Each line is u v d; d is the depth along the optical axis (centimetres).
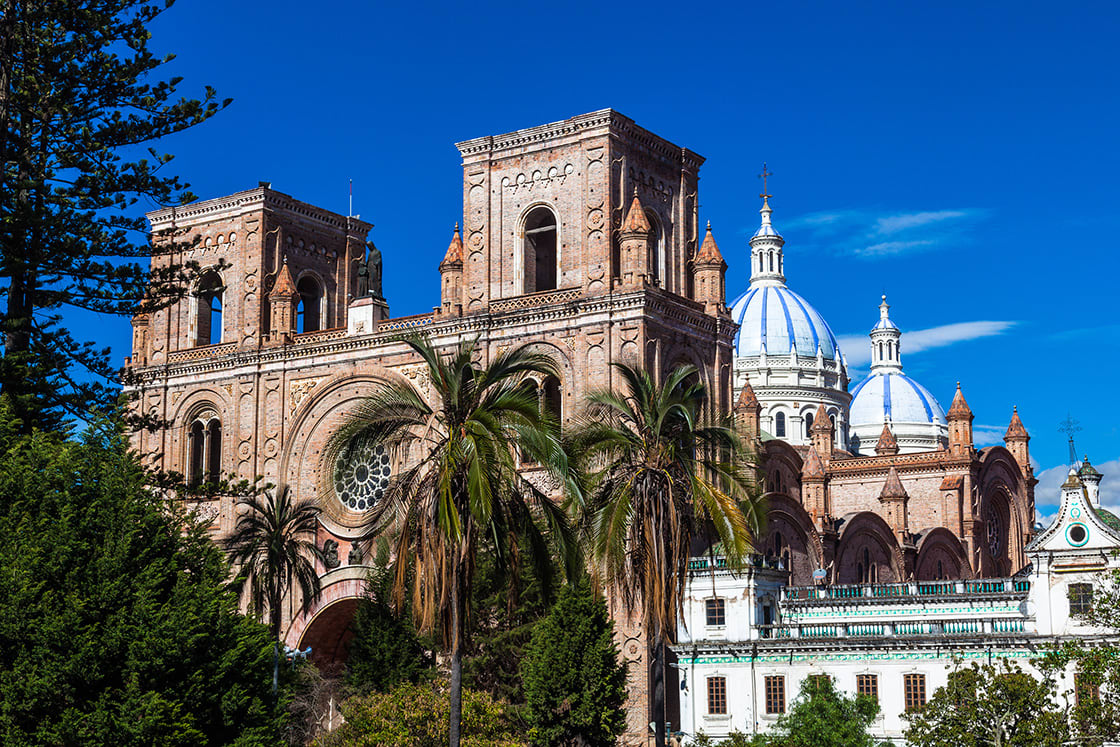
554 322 8694
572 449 5944
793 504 10094
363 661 7912
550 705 6738
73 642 4559
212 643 4909
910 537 11869
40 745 4497
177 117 6562
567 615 6819
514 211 9125
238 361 10075
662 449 6062
